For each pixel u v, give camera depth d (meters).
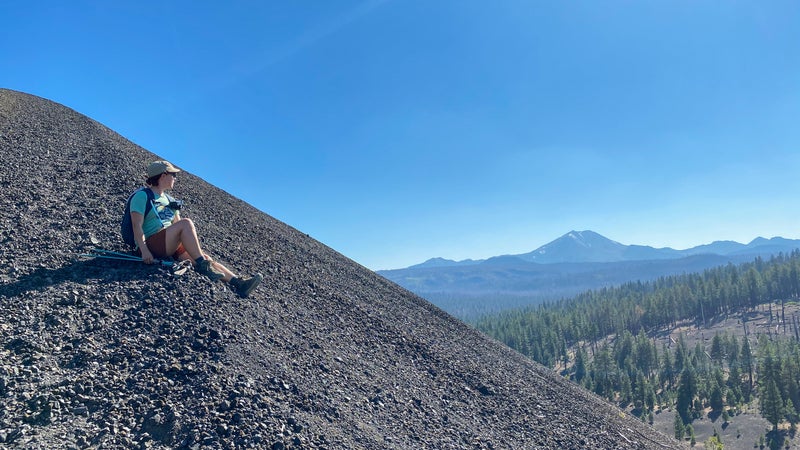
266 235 15.83
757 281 192.12
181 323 6.67
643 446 11.98
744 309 192.75
